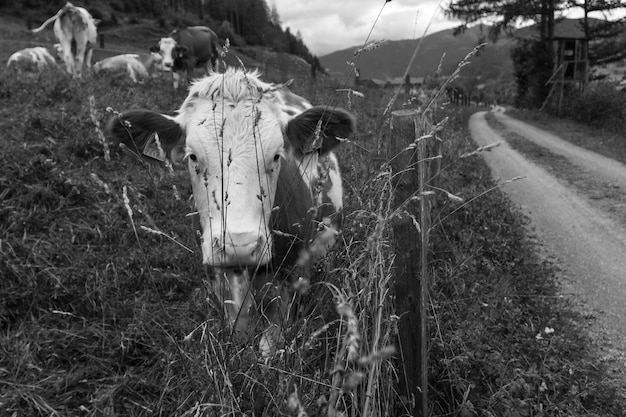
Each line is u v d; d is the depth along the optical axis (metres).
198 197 3.05
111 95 9.16
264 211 2.96
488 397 3.32
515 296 4.77
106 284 4.37
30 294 4.21
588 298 5.45
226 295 2.95
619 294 5.53
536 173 11.55
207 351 2.65
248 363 2.64
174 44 18.61
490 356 3.45
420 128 2.98
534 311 4.70
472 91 53.28
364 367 2.56
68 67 14.68
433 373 3.40
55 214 5.29
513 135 18.83
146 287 4.45
